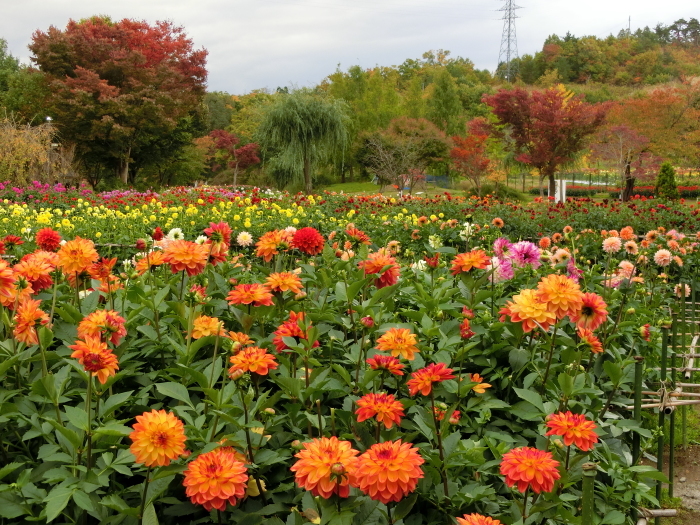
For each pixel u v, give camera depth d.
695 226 11.88
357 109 44.94
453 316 3.33
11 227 9.41
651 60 79.75
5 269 2.23
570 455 2.53
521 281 4.21
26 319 2.27
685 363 4.67
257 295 2.49
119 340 2.48
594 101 65.81
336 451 1.63
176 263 2.67
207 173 55.22
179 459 1.91
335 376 2.68
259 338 2.74
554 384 2.76
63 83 31.83
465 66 87.38
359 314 2.88
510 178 50.16
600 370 3.31
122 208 13.57
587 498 1.91
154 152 38.31
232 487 1.68
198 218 10.59
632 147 29.69
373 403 1.89
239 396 2.21
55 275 2.68
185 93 36.97
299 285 2.63
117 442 2.04
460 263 3.01
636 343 4.15
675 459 3.97
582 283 4.78
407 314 2.99
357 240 3.69
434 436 2.26
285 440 2.24
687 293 5.68
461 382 2.65
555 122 30.80
